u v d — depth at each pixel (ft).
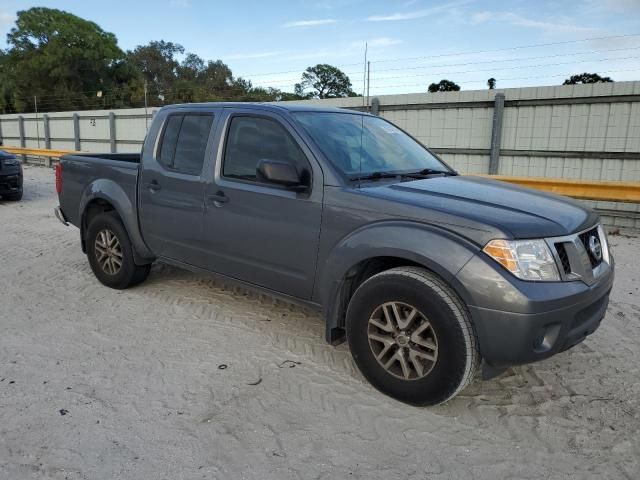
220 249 13.39
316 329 14.12
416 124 40.09
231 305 15.80
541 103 34.19
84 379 11.26
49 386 10.93
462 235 9.41
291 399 10.60
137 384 11.09
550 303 8.93
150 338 13.44
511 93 35.12
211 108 13.94
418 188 11.17
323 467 8.57
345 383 11.26
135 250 16.15
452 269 9.23
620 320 15.10
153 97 138.51
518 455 8.96
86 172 17.40
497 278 8.91
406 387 10.14
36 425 9.53
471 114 37.37
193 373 11.61
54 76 172.45
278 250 12.04
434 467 8.61
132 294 16.74
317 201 11.22
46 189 45.96
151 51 225.97
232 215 12.85
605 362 12.46
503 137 36.14
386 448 9.09
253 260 12.68
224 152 13.29
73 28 175.52
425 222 9.83
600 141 32.63
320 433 9.48
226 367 11.92
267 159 12.01
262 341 13.33
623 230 28.32
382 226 10.19
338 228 10.89
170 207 14.51
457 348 9.32
